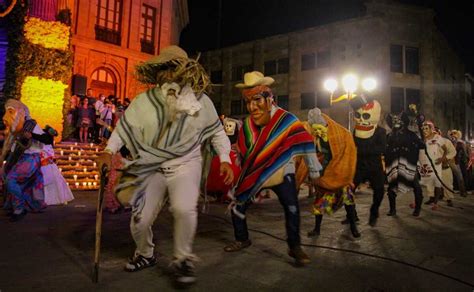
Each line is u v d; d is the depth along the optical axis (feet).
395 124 20.88
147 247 9.98
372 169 17.02
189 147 9.18
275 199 27.20
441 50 94.63
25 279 9.23
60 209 20.83
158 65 9.40
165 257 11.37
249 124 12.55
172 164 9.10
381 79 82.07
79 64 59.06
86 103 42.24
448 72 101.09
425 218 19.76
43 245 12.67
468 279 9.97
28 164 17.79
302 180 15.93
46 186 21.26
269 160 11.63
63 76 38.29
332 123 15.12
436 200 23.30
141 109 9.14
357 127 17.19
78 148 38.60
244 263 11.07
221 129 10.03
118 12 64.08
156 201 9.43
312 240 14.35
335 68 87.71
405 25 84.94
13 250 11.98
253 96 11.95
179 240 8.90
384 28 83.61
